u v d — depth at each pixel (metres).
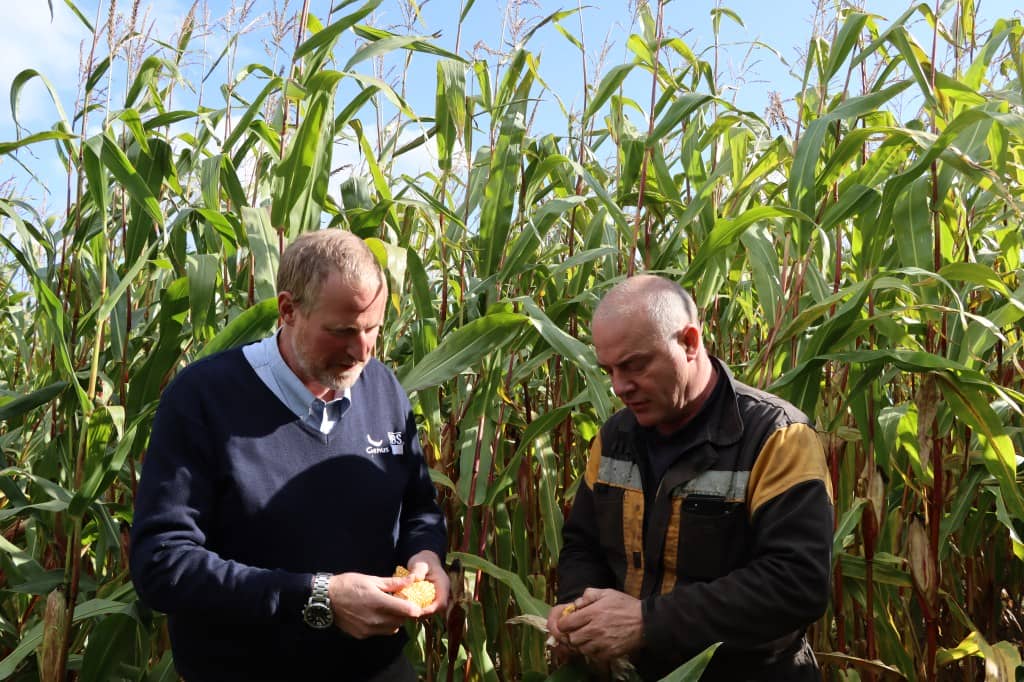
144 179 2.71
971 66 2.77
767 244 2.57
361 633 1.66
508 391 2.74
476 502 2.50
